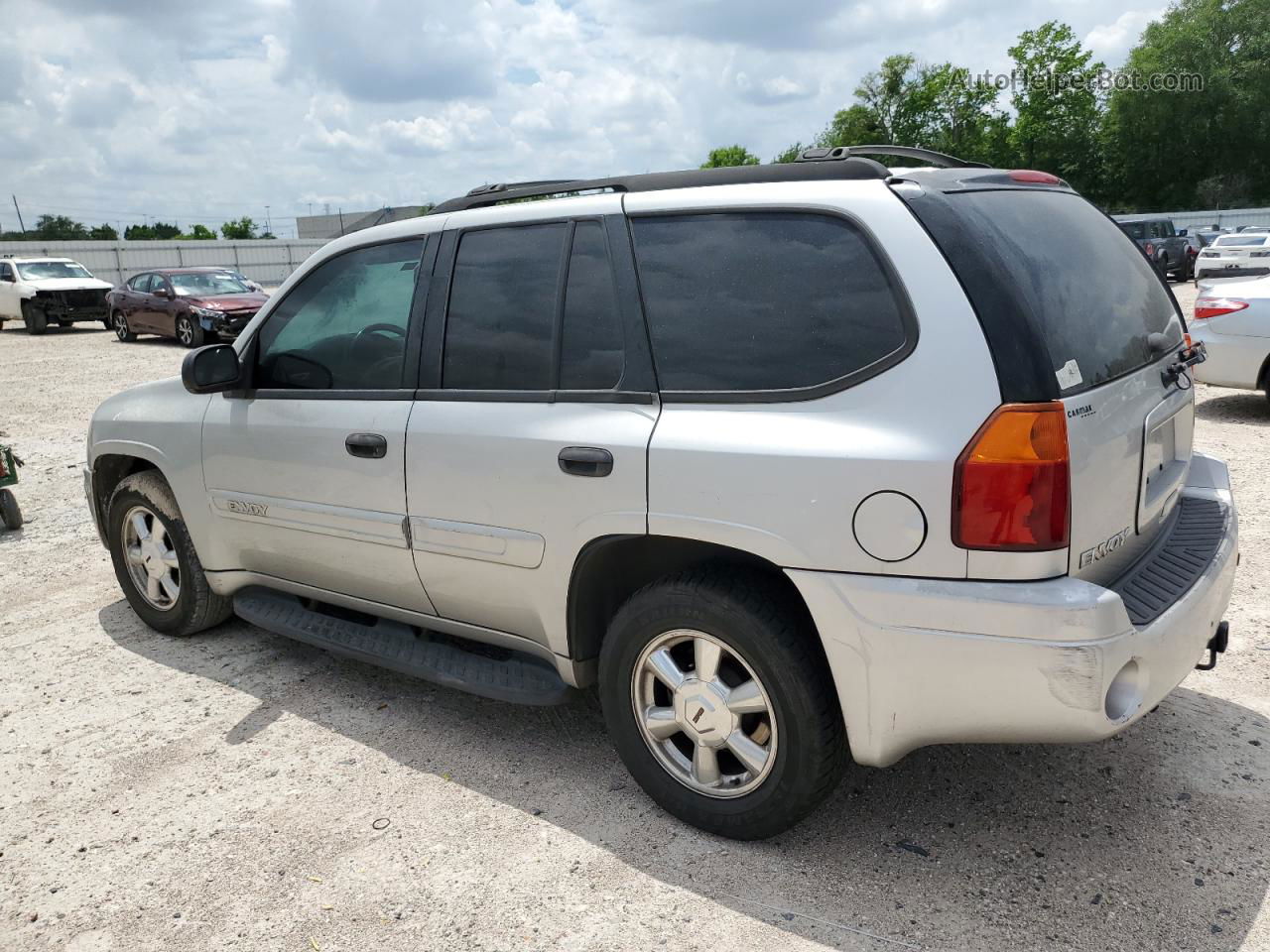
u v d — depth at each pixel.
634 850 2.85
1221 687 3.69
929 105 60.41
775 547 2.53
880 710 2.48
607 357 2.89
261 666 4.30
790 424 2.54
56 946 2.57
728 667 2.79
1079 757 3.26
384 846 2.93
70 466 8.76
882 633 2.42
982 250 2.38
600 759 3.40
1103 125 62.31
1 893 2.79
